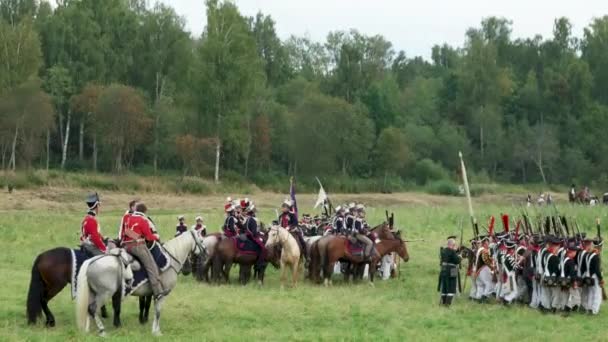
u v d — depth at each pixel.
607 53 95.12
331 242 22.81
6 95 58.44
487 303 20.14
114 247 15.51
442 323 17.34
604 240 32.62
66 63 67.88
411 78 118.56
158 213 47.28
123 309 17.73
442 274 19.62
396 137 76.38
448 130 88.25
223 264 22.88
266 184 70.00
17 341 14.00
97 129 63.06
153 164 70.31
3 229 32.94
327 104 72.94
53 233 32.72
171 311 17.61
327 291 21.55
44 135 65.50
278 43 94.94
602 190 80.44
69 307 17.80
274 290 21.50
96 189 57.28
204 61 66.25
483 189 75.69
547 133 85.50
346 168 78.19
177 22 75.88
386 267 25.05
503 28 108.06
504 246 20.00
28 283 20.55
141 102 64.12
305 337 15.36
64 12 70.56
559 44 105.38
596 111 87.31
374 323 17.12
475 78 91.56
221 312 17.67
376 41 98.25
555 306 19.00
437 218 39.47
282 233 22.02
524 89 94.00
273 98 81.88
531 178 86.06
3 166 60.00
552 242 19.16
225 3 67.69
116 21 73.25
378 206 59.50
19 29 60.88
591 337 16.19
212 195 62.19
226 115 66.38
